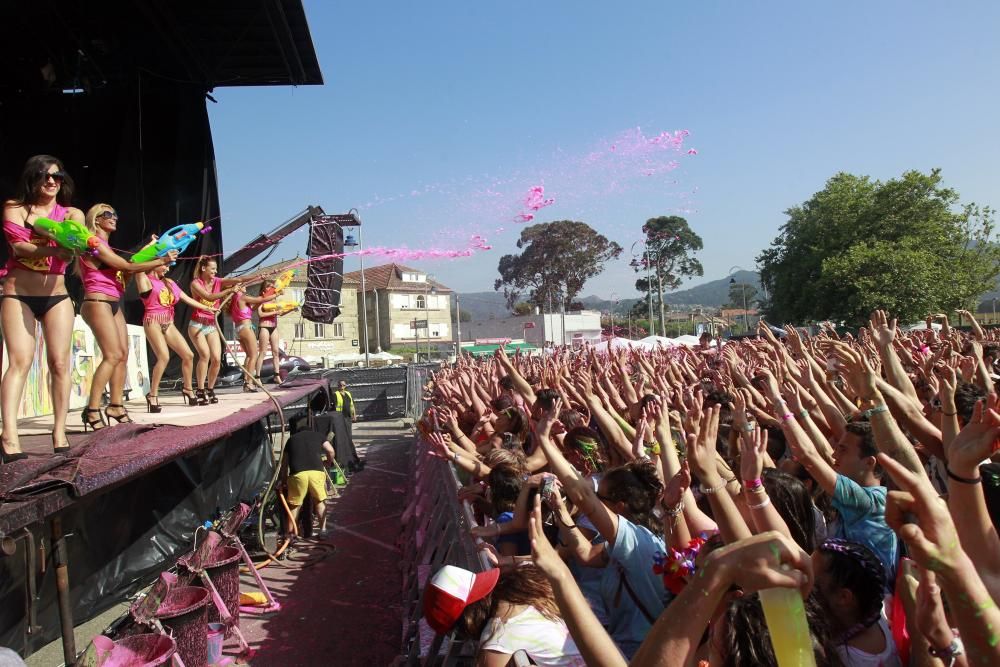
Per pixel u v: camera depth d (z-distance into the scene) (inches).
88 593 257.9
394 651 240.7
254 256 631.8
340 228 654.5
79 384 323.6
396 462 633.6
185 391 344.5
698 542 108.7
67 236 171.9
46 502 130.4
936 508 64.1
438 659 177.3
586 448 187.6
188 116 516.7
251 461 506.9
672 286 1855.3
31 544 138.0
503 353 283.7
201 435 216.7
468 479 242.8
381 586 307.6
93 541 263.9
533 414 218.5
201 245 522.6
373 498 488.7
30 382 285.0
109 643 155.0
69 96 470.3
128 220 462.3
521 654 97.6
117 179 459.5
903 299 1186.6
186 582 221.6
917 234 1272.1
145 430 205.2
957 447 84.4
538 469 194.2
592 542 151.6
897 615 92.8
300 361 788.6
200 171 522.6
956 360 210.7
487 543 151.2
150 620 181.8
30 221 175.6
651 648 60.6
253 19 453.7
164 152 504.7
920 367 223.3
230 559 245.3
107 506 275.6
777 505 115.2
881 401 129.4
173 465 349.4
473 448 236.1
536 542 78.8
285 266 647.1
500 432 242.2
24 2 376.5
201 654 192.9
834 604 91.8
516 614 103.3
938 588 72.0
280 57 513.0
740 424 103.3
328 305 650.2
